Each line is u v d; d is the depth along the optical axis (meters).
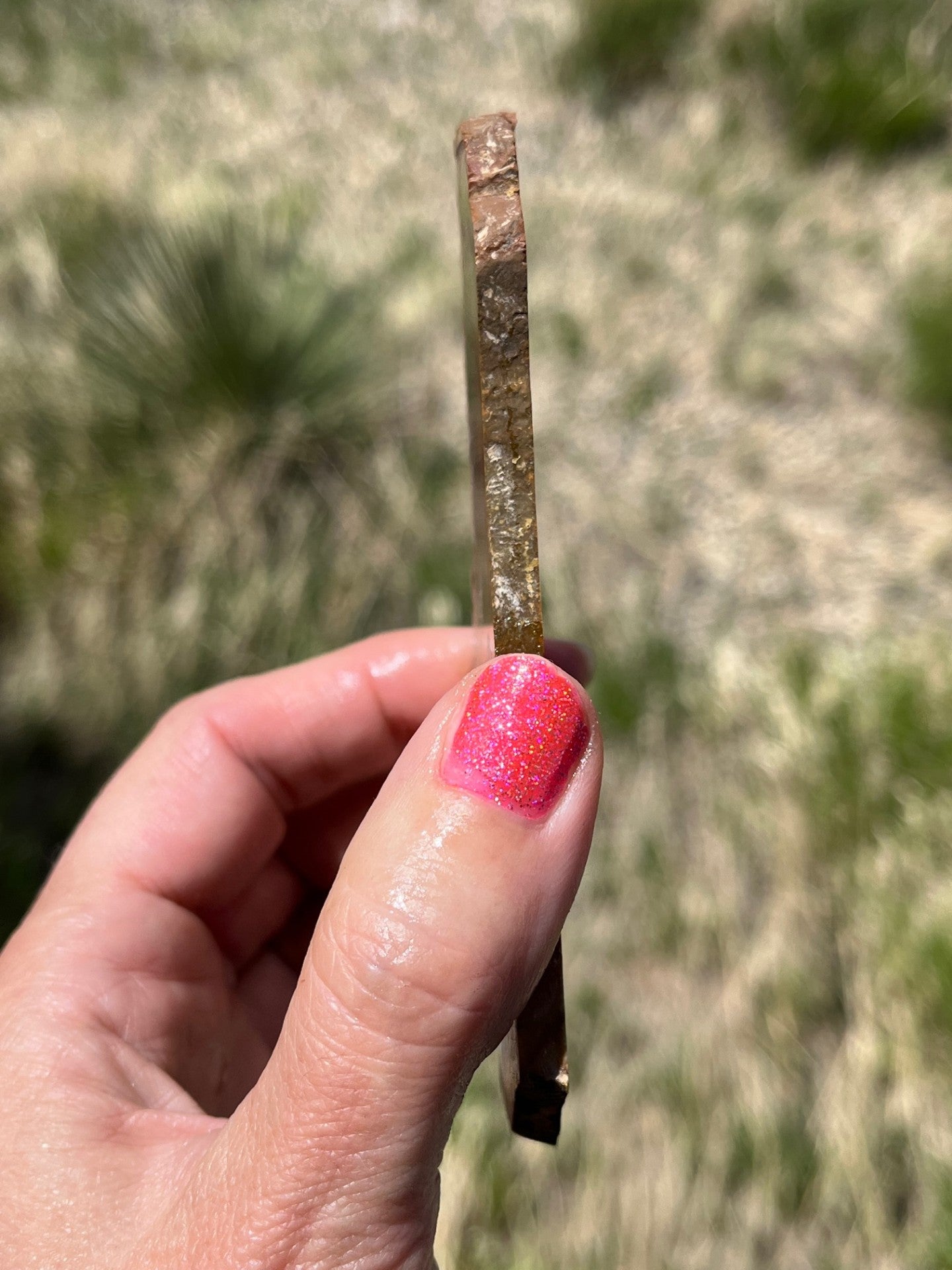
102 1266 0.09
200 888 0.14
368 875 0.09
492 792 0.09
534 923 0.09
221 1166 0.09
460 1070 0.09
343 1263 0.09
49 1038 0.12
